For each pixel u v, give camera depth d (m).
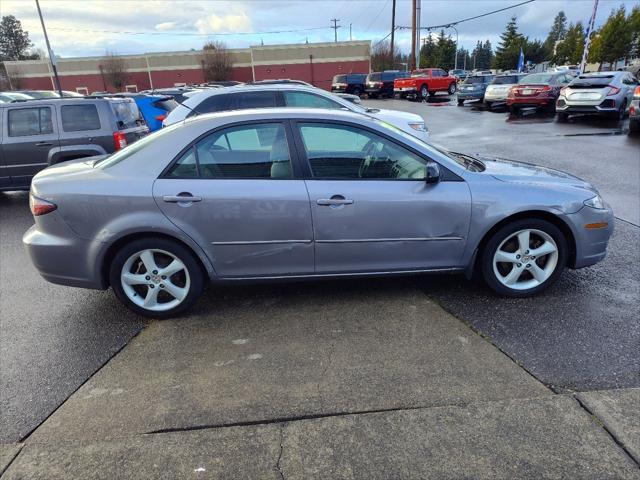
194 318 3.64
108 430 2.45
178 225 3.39
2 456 2.30
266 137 3.47
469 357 2.98
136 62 54.38
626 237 5.05
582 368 2.83
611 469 2.11
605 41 46.56
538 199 3.56
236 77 55.59
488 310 3.59
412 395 2.63
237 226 3.43
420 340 3.20
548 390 2.63
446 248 3.64
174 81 55.00
